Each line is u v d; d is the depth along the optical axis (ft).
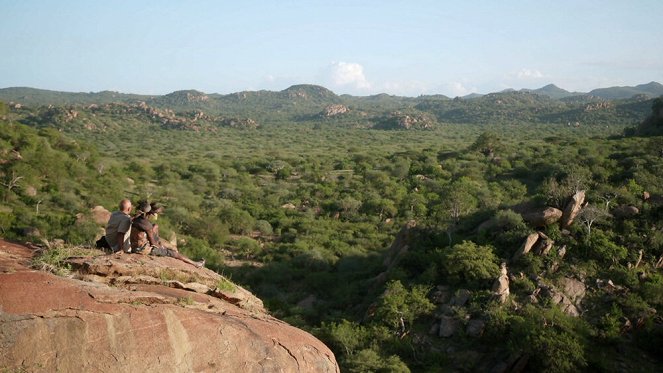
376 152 385.29
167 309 18.85
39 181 170.50
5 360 14.79
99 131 594.24
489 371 66.39
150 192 202.90
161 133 633.20
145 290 21.24
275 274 121.90
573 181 129.70
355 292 101.30
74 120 593.83
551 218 88.63
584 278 79.20
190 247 136.26
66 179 180.96
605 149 250.98
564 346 63.87
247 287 112.78
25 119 585.22
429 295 83.82
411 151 364.38
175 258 26.58
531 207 95.66
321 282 114.52
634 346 68.80
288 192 230.27
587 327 69.87
